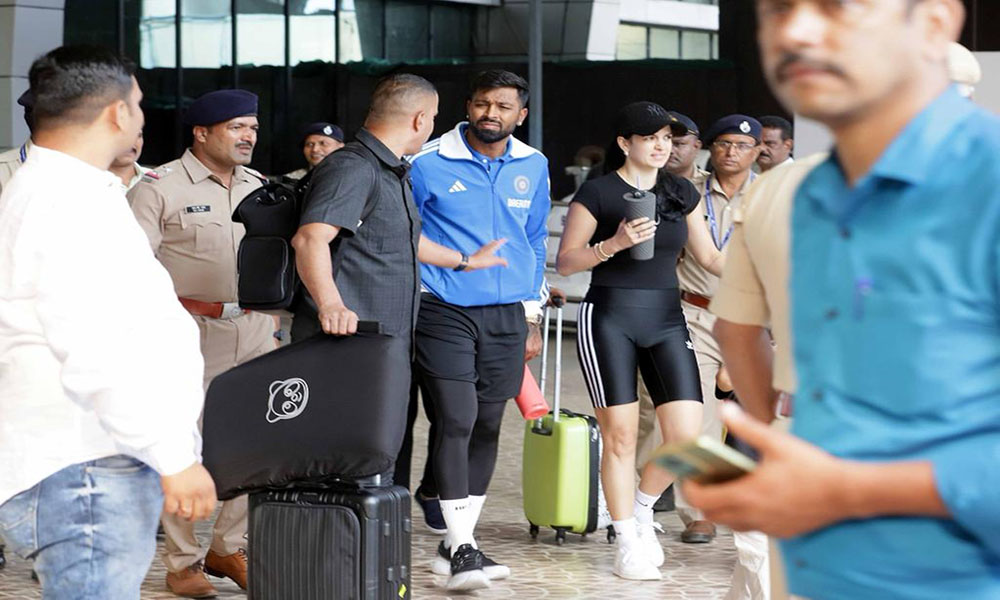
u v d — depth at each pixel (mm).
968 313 1704
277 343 6309
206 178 5852
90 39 21828
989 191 1681
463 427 5773
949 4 1718
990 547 1674
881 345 1754
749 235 2400
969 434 1706
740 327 2516
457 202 5875
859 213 1786
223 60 22516
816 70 1695
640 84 21438
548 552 6414
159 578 5820
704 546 6602
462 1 26109
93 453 3100
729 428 1689
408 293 5246
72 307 2951
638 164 5977
